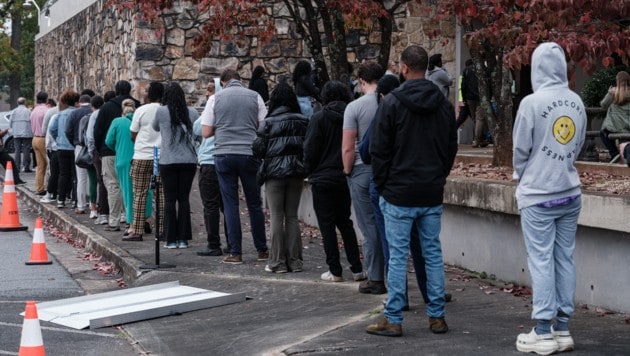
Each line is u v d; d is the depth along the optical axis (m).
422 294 8.62
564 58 7.06
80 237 15.26
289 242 11.02
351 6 13.66
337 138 9.87
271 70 21.44
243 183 11.61
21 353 6.83
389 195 7.62
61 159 18.55
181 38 21.16
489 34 9.41
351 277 10.57
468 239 10.73
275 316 9.12
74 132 16.98
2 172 28.98
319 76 14.77
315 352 7.48
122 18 22.50
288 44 21.44
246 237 13.99
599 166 12.47
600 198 8.23
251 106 11.40
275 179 10.82
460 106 20.08
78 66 29.14
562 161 6.98
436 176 7.62
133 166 13.75
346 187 9.96
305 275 10.83
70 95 18.52
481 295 9.41
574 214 7.11
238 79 11.56
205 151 12.25
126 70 22.14
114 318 9.26
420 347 7.46
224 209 11.80
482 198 10.11
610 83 17.41
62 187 18.62
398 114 7.55
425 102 7.53
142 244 13.61
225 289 10.49
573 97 7.04
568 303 7.16
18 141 27.02
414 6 21.09
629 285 8.23
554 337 7.20
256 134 11.45
